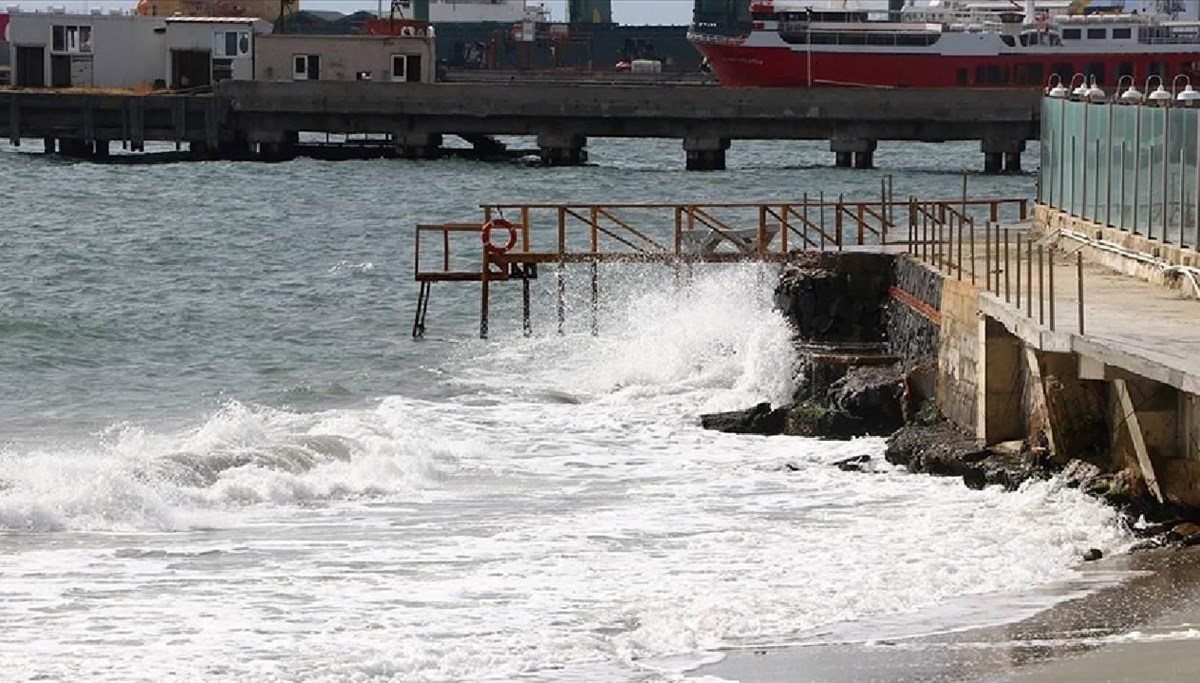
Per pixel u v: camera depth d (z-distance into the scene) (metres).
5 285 99.31
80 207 139.62
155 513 46.25
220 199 146.00
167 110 183.88
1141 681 32.50
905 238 78.62
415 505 49.12
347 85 181.38
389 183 159.25
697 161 176.38
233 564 41.84
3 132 184.38
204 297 94.94
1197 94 61.66
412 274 102.75
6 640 35.59
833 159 198.12
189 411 65.31
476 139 194.50
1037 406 51.88
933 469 52.81
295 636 35.97
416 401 66.69
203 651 34.94
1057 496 47.22
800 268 72.75
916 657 34.47
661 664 34.38
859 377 63.19
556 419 63.31
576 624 36.91
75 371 74.19
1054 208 75.19
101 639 35.72
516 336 80.94
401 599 38.78
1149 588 39.28
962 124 175.50
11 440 59.00
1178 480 45.47
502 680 33.56
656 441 59.72
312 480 50.59
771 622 36.97
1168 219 59.44
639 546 43.88
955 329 57.97
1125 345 46.16
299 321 86.94
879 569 41.19
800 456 56.97
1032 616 37.22
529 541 44.50
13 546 43.03
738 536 44.81
